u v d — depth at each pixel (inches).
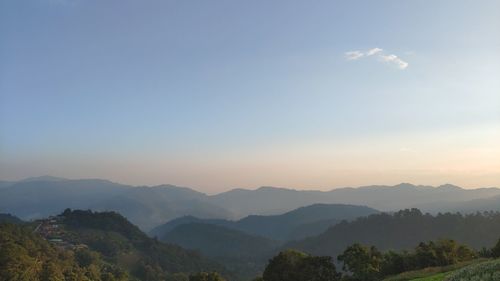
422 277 2166.6
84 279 5954.7
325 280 2997.0
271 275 3120.1
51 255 6604.3
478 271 1471.5
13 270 4972.9
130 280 7554.1
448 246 2797.7
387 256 2972.4
